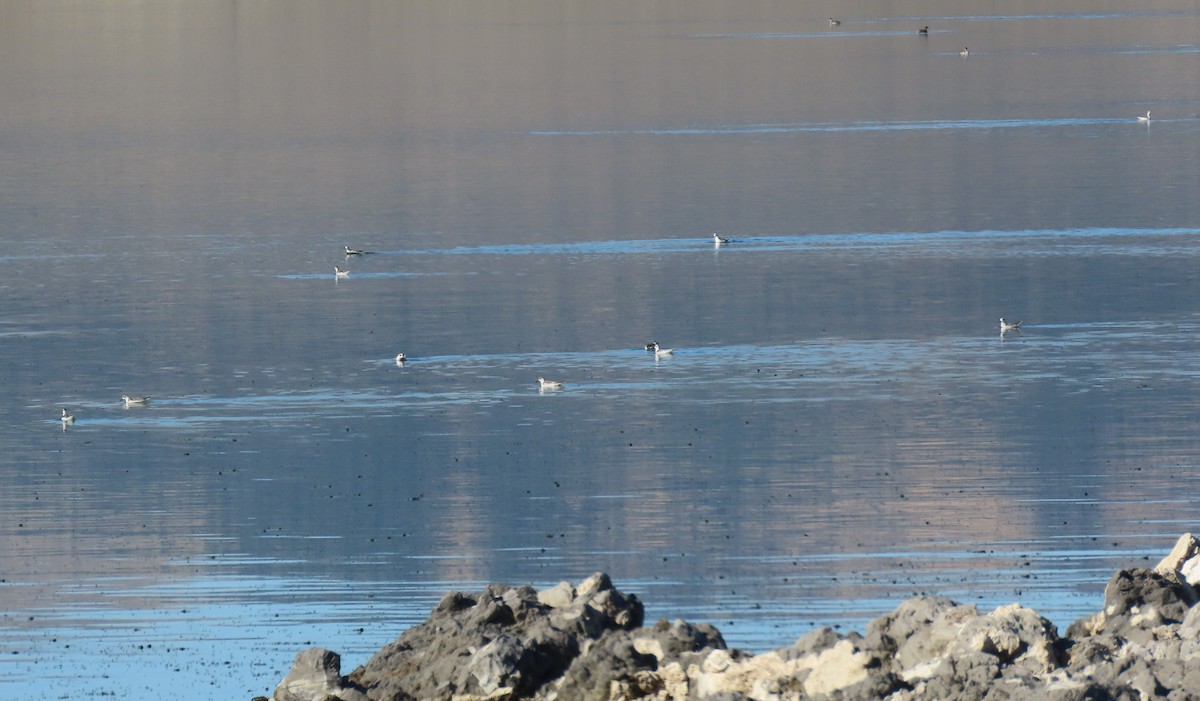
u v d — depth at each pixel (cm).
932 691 5112
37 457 16288
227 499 14462
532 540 12800
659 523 13138
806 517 13125
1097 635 5581
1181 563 6419
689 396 18350
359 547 12681
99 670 9294
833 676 5378
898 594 10619
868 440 16112
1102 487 13900
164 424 17588
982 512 13112
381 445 16488
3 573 11975
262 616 10669
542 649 5862
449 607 6525
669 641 5784
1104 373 19000
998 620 5478
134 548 12712
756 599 10606
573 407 17950
